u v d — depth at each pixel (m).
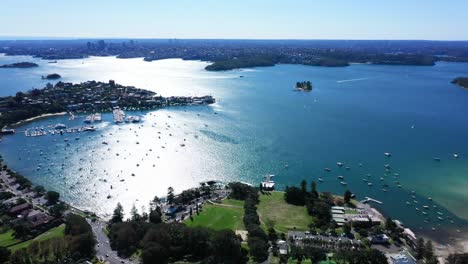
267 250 176.88
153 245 168.12
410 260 168.38
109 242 186.00
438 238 199.62
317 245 181.25
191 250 176.38
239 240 179.12
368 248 180.25
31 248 172.12
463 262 168.00
